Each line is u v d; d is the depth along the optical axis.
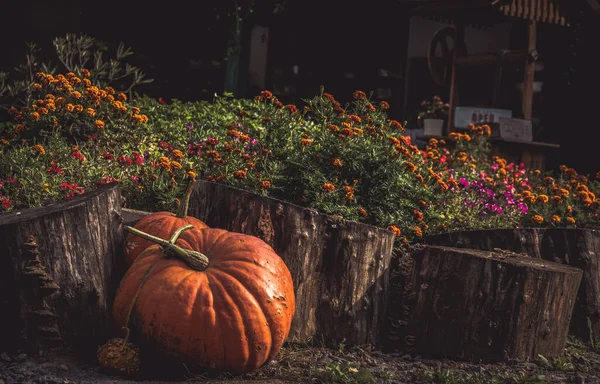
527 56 11.91
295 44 14.50
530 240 5.86
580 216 7.28
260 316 4.17
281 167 5.83
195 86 13.61
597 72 14.23
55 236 4.34
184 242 4.41
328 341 5.11
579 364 5.14
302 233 5.03
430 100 17.30
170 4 13.27
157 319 4.09
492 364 4.97
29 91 7.70
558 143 14.72
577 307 5.93
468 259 5.05
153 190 5.93
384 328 5.27
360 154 5.98
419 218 5.97
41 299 4.27
